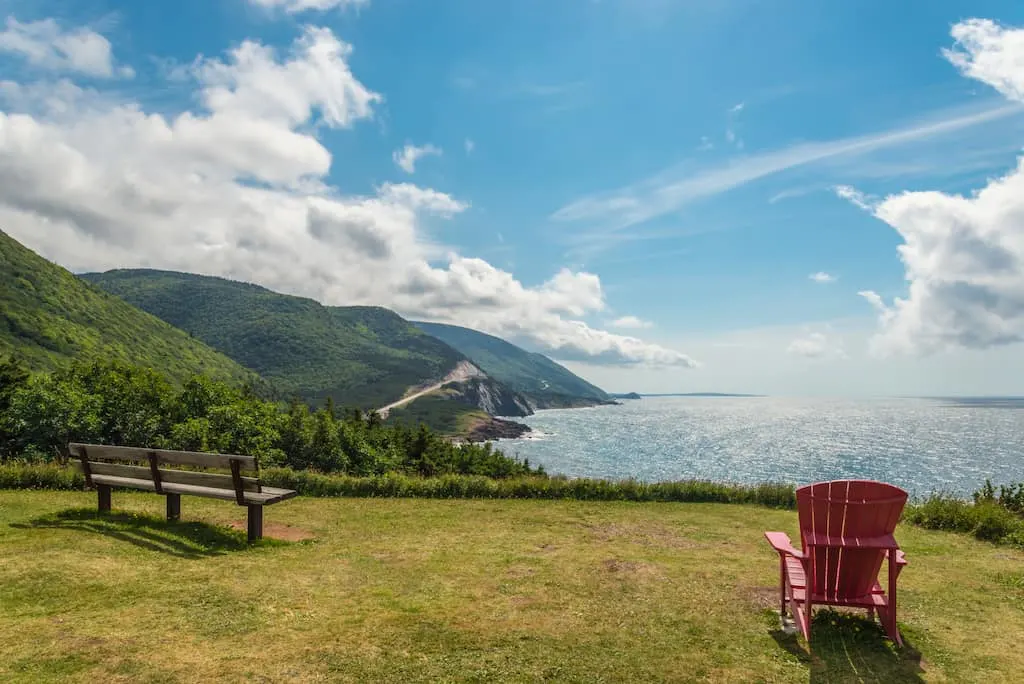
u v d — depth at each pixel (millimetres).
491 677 4312
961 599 6301
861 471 96000
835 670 4559
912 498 12578
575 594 6254
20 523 8188
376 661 4496
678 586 6586
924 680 4426
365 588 6320
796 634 5270
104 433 17891
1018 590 6641
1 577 5922
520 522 10484
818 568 5250
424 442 36094
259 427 22219
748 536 9672
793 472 96500
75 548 7012
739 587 6574
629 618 5578
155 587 5980
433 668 4418
